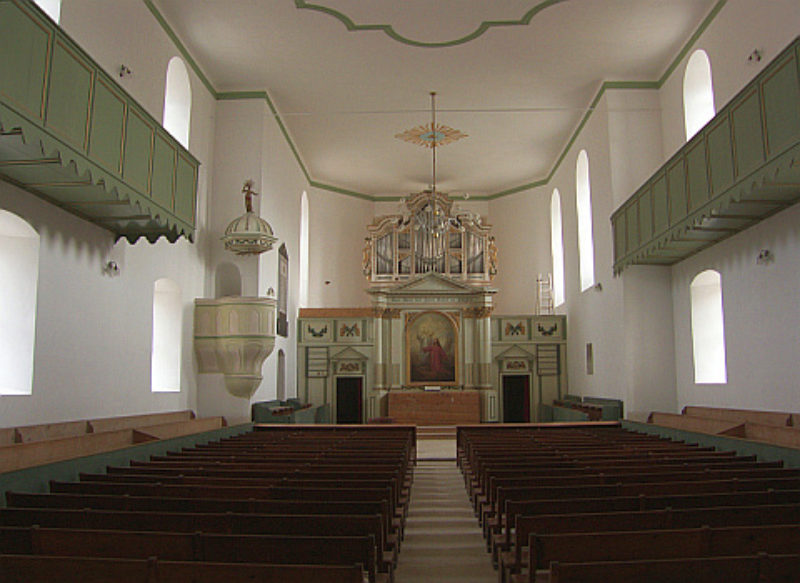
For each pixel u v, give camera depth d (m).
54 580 3.58
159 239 13.27
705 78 14.77
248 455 9.41
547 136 20.83
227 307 14.98
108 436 9.87
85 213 10.38
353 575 3.43
